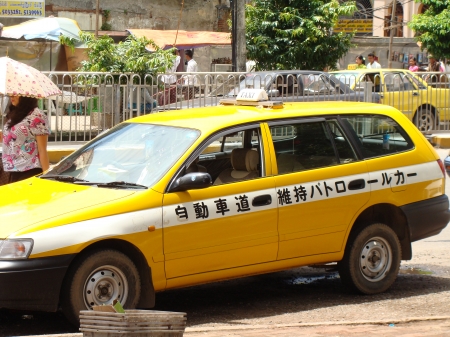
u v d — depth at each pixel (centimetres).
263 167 631
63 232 536
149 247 566
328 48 1980
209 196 596
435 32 2397
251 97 703
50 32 2239
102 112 1352
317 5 1977
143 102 1378
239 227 607
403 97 1616
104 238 546
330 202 656
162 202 575
